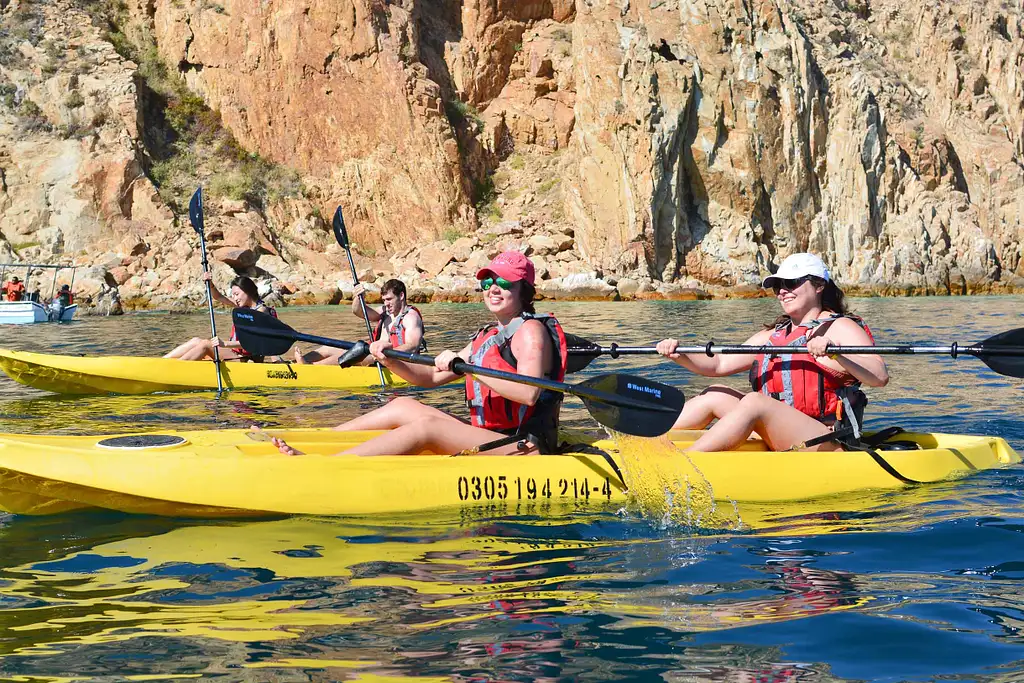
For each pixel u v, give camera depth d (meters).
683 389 8.70
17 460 4.06
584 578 3.42
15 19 31.03
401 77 31.36
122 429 6.79
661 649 2.76
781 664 2.67
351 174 31.45
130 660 2.65
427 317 19.39
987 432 6.40
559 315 19.66
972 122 33.62
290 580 3.38
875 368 4.91
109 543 3.85
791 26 30.66
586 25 30.44
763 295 27.80
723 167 29.52
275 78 31.92
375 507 4.30
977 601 3.17
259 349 6.14
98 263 25.81
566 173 30.86
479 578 3.42
